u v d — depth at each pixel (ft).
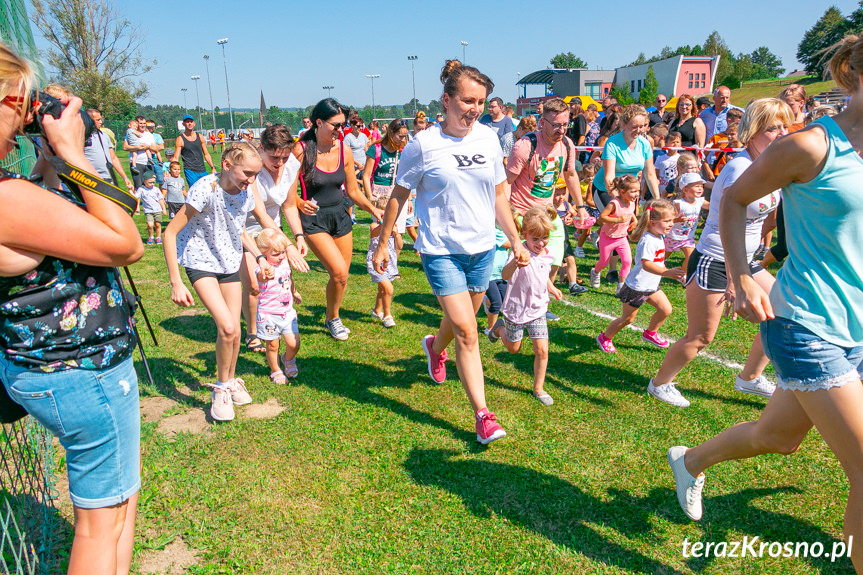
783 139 6.95
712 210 12.26
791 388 7.48
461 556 9.04
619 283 23.21
